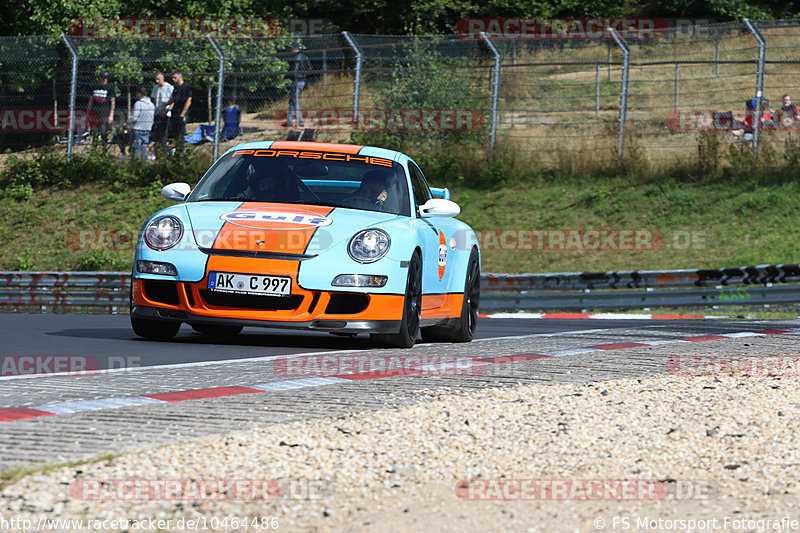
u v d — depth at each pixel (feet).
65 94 252.83
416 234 92.32
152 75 249.34
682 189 223.92
